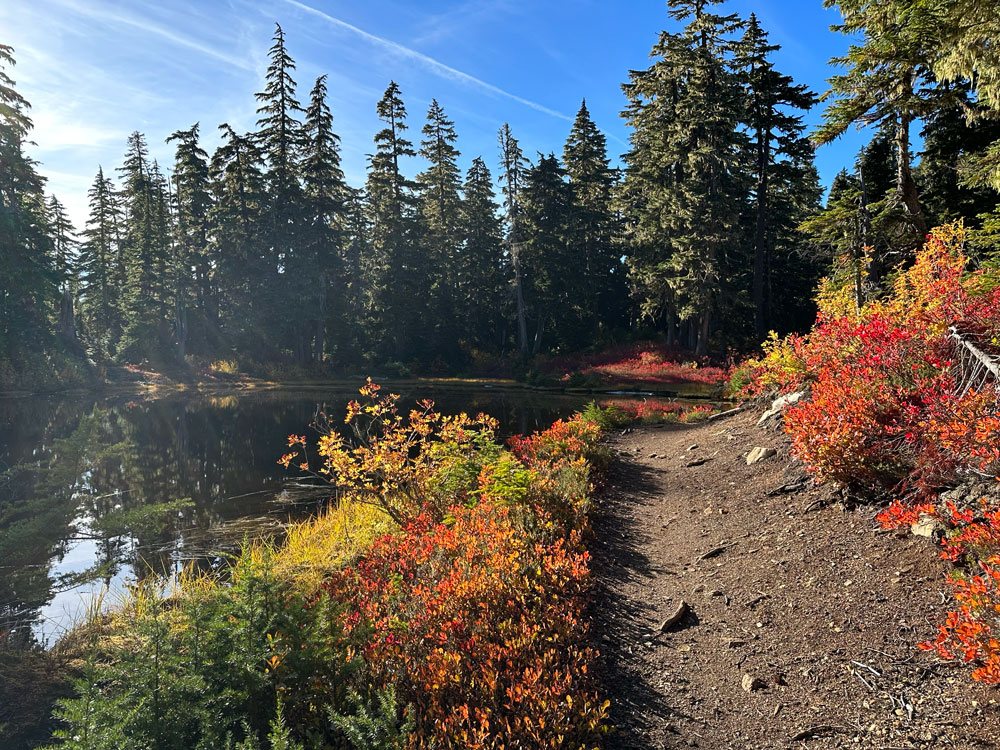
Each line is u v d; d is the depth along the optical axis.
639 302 49.47
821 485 7.34
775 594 5.48
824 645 4.54
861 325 9.26
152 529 8.44
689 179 35.53
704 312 36.38
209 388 41.84
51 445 15.30
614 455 13.19
